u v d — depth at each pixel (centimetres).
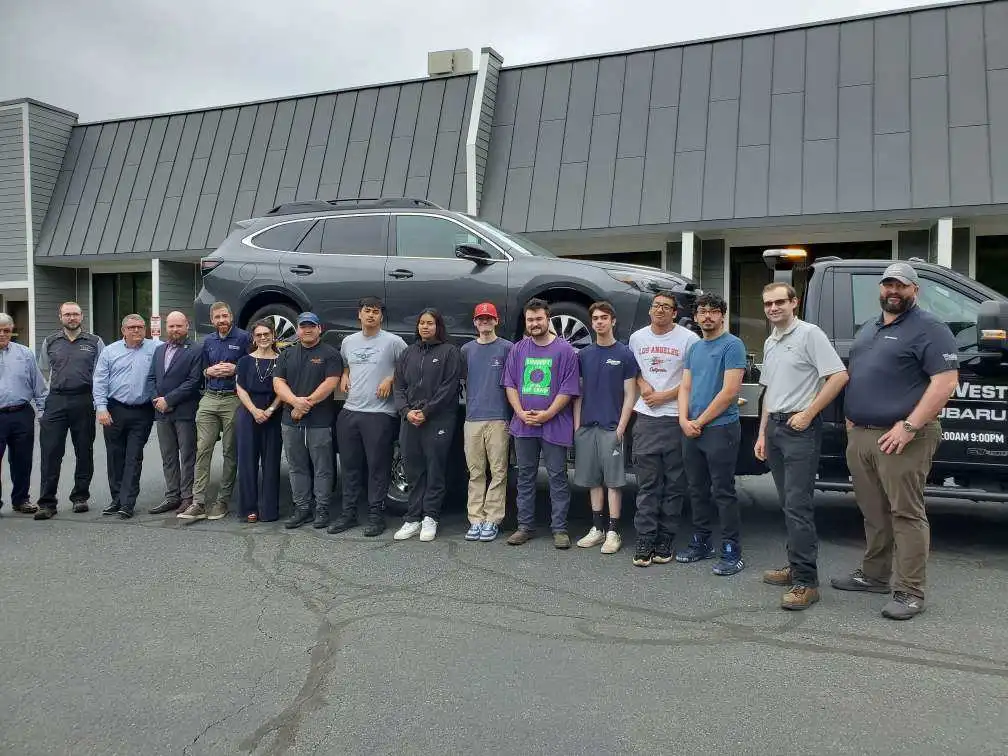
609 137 1424
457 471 677
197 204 1731
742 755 287
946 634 407
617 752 290
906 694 336
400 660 374
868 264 572
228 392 681
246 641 399
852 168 1243
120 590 481
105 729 310
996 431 534
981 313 493
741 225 1287
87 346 707
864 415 453
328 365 632
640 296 633
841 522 654
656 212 1343
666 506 546
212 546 585
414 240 724
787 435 467
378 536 616
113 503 700
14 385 682
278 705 329
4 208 1897
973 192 1166
